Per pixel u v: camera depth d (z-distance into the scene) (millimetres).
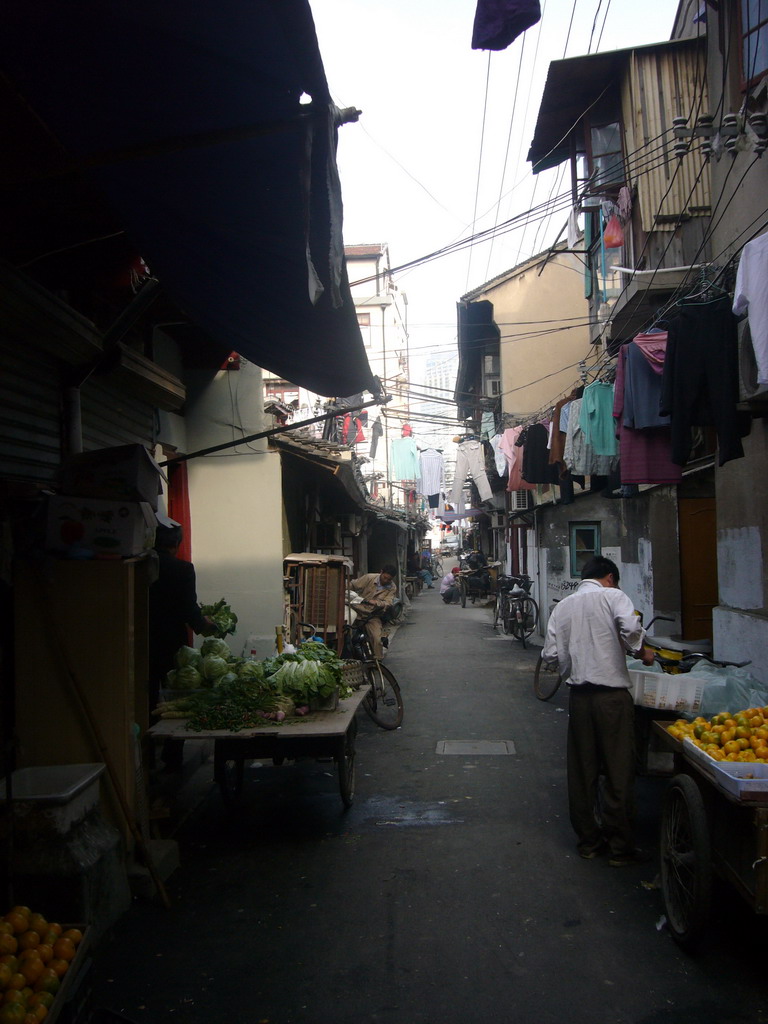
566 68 10117
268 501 10422
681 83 9586
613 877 4773
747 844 3412
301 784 6941
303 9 2385
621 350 7512
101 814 4508
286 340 5863
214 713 5449
